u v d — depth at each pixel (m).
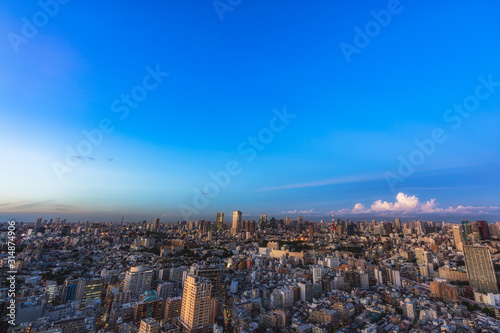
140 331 166.50
